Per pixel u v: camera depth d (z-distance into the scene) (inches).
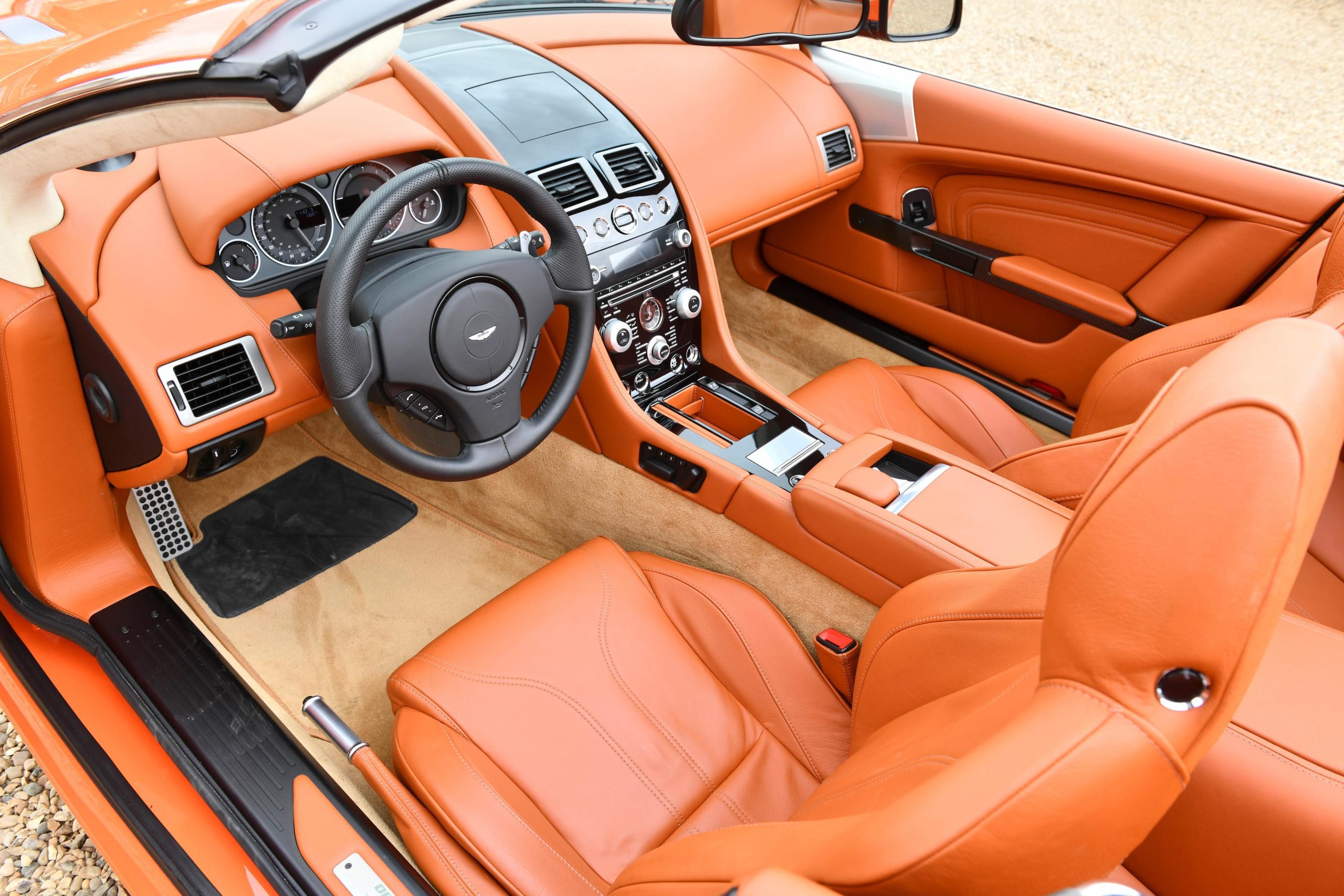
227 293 50.7
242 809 41.8
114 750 46.1
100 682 50.6
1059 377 79.7
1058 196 75.8
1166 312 72.8
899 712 40.4
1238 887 31.7
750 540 59.9
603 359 63.0
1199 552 19.2
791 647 54.6
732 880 26.4
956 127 78.3
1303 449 18.9
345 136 53.9
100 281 47.4
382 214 44.5
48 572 55.2
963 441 75.6
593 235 63.2
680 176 67.9
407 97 63.2
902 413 76.3
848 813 30.0
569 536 74.1
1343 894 29.2
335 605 71.7
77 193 49.3
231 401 51.0
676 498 63.5
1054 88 176.4
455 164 46.4
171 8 42.7
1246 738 30.9
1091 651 20.6
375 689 66.5
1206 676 19.4
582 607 53.8
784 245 94.5
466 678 49.9
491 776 45.6
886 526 50.7
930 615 38.7
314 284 54.3
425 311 47.5
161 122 37.3
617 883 34.7
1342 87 178.2
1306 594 50.4
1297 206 64.8
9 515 53.1
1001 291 81.6
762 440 62.6
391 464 49.6
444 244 58.1
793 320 96.0
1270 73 185.5
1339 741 30.0
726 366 69.7
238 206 49.1
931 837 20.1
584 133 65.8
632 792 46.8
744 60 81.0
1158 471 20.2
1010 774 20.0
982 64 184.4
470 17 78.5
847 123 83.3
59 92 35.6
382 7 36.3
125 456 52.5
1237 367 21.3
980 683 32.6
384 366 47.4
